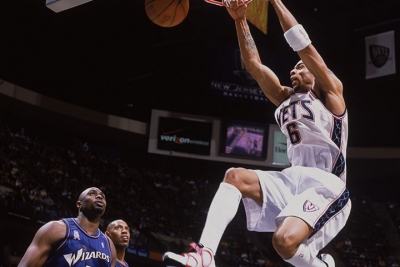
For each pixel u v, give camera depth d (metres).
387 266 20.45
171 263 2.55
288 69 20.56
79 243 3.89
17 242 15.29
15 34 18.33
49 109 20.77
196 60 21.31
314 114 3.26
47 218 16.36
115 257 4.25
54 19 17.56
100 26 18.56
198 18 19.67
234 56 21.19
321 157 3.27
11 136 19.89
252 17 13.98
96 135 23.44
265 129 22.23
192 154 21.91
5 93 19.47
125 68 21.95
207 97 22.41
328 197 3.12
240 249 20.92
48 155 20.84
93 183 21.11
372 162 23.34
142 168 24.86
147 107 23.83
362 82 17.97
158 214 21.89
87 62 20.97
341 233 22.73
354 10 18.91
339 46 20.83
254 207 3.19
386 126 23.34
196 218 22.72
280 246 2.87
